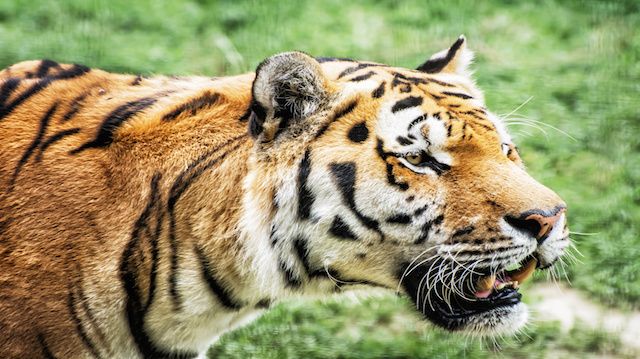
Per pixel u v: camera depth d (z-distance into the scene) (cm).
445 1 2112
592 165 1577
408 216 795
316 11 2061
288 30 1966
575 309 1297
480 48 1942
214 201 797
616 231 1421
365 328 1252
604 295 1313
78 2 1991
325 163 790
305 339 1212
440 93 824
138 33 1930
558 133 1642
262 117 784
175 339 832
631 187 1522
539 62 1903
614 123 1675
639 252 1374
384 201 791
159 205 797
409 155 793
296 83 784
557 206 801
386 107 800
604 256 1369
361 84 812
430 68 901
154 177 800
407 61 1872
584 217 1449
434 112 798
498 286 850
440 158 796
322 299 854
